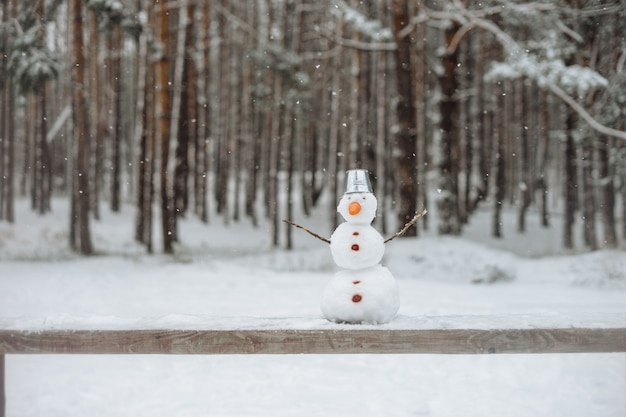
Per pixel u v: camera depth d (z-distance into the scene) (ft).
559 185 146.41
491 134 111.86
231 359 22.45
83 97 68.33
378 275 12.41
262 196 131.64
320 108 119.14
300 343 11.40
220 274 53.98
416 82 96.32
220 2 104.47
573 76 57.88
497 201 101.50
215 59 132.26
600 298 39.27
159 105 73.72
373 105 107.76
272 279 50.85
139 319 12.46
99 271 53.47
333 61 106.83
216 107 131.75
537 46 63.77
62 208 102.94
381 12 92.17
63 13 87.66
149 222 73.92
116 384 18.99
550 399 17.49
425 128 107.55
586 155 81.30
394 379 19.66
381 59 83.20
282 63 87.71
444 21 72.84
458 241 61.77
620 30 60.70
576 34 63.21
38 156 97.91
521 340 11.37
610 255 55.52
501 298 39.09
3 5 68.64
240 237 97.30
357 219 12.73
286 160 91.20
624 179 65.41
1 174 88.89
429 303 35.96
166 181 73.51
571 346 11.39
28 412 16.33
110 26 64.34
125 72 127.34
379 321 12.05
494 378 19.81
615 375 20.12
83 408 16.58
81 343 11.51
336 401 17.19
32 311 31.60
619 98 59.67
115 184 103.04
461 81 99.25
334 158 97.91
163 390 18.38
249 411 16.21
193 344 11.44
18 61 59.47
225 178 105.70
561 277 51.31
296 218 114.32
